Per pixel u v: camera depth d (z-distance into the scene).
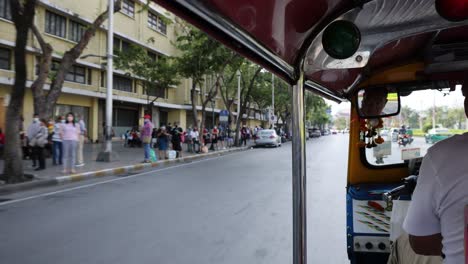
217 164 16.88
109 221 6.71
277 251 5.12
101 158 16.20
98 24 15.72
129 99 32.16
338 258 4.95
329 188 9.98
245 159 19.50
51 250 5.18
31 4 10.21
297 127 2.44
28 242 5.52
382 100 3.65
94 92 28.59
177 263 4.70
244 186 10.47
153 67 27.08
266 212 7.32
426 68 3.12
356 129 3.94
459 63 2.92
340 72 2.99
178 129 19.59
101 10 28.78
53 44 25.16
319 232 6.05
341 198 8.66
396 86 3.50
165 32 36.94
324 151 24.39
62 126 12.27
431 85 3.33
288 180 11.58
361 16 1.96
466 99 2.00
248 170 14.34
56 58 25.20
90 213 7.31
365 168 3.97
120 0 16.48
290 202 8.24
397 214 2.91
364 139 3.94
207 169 14.81
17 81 10.35
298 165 2.47
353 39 1.95
